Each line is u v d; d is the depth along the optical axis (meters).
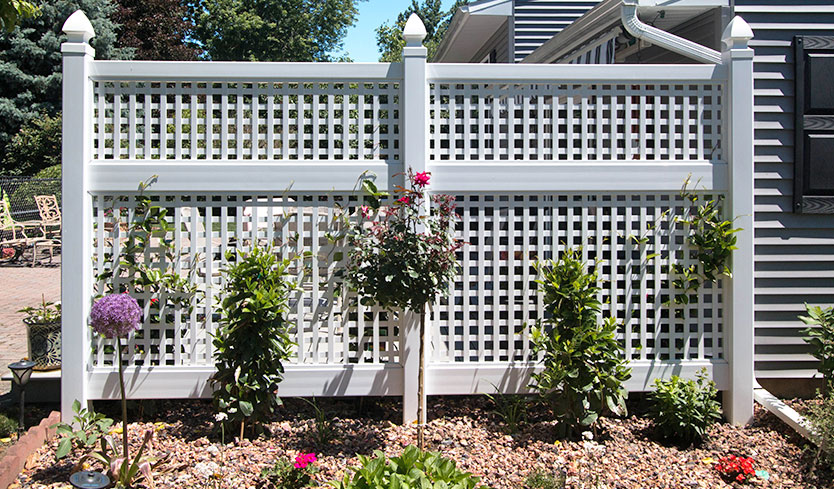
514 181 4.29
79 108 4.03
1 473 3.28
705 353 4.46
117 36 19.47
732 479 3.59
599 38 6.53
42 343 4.50
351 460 3.67
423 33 4.18
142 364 4.19
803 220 4.73
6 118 17.25
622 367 4.04
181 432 4.02
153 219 4.14
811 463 3.80
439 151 4.31
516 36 9.08
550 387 4.00
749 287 4.33
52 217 13.65
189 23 21.50
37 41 17.88
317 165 4.18
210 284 4.19
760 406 4.54
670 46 4.54
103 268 4.14
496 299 4.38
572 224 4.38
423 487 2.49
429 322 4.29
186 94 4.18
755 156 4.71
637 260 4.42
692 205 4.43
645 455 3.87
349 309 4.28
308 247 4.40
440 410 4.43
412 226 4.15
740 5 4.77
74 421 3.66
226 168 4.13
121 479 3.27
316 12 31.72
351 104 4.30
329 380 4.22
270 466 3.53
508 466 3.65
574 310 4.02
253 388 3.78
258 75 4.16
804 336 4.74
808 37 4.71
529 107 4.38
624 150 4.43
